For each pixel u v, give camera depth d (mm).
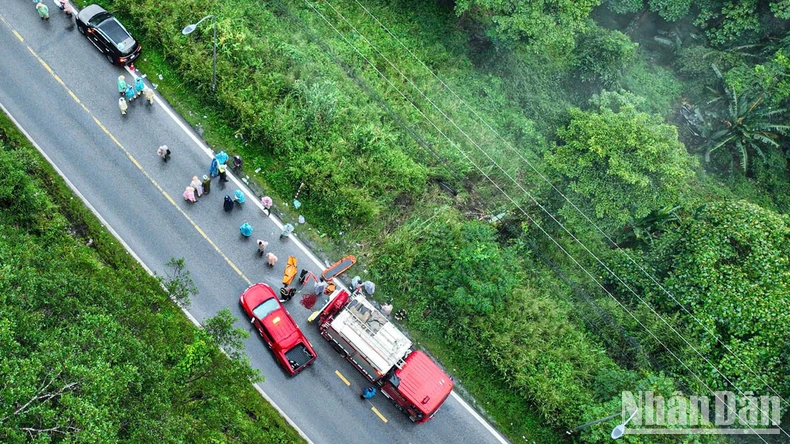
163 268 31391
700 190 42156
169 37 35469
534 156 39156
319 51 38062
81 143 33094
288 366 29875
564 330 33562
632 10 44781
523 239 35719
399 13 41750
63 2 35438
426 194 35688
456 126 37812
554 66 42875
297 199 33906
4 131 32562
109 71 35094
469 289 32406
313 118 34844
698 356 32812
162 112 34531
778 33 44156
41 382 20031
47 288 22203
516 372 32062
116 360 21797
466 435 31344
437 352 32375
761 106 41625
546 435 31906
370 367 29750
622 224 35438
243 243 32656
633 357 33750
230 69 35188
